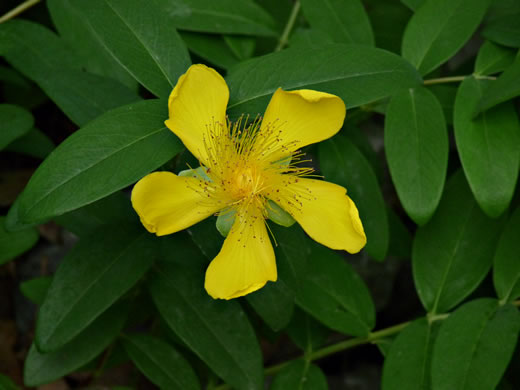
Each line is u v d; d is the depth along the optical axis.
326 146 0.41
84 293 0.37
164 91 0.36
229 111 0.36
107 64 0.41
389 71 0.37
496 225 0.41
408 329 0.40
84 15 0.36
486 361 0.38
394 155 0.38
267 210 0.37
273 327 0.38
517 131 0.38
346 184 0.41
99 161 0.34
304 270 0.38
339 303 0.41
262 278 0.36
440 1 0.40
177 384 0.40
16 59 0.40
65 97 0.38
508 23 0.41
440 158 0.38
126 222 0.38
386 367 0.39
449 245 0.41
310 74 0.37
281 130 0.36
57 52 0.41
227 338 0.38
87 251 0.37
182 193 0.35
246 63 0.37
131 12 0.37
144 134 0.35
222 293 0.35
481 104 0.38
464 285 0.41
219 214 0.36
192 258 0.39
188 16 0.41
